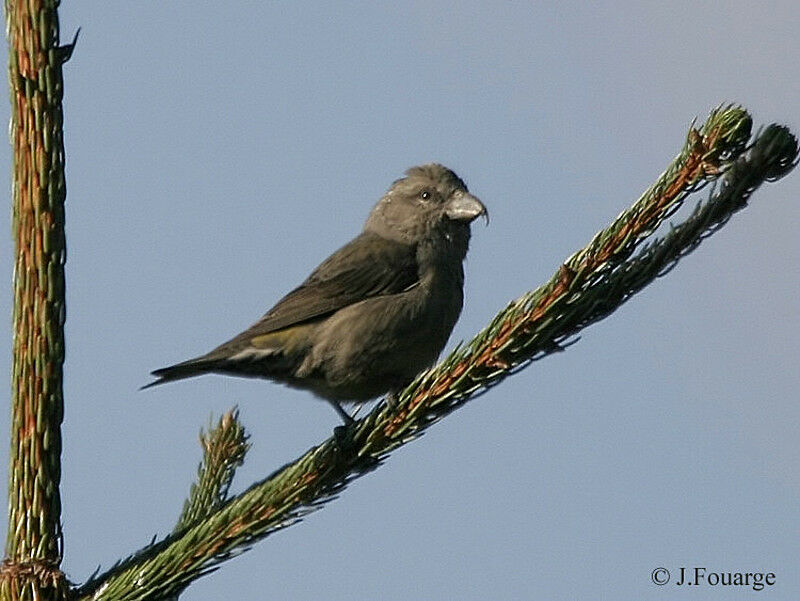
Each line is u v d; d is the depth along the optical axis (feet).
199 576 25.12
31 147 23.98
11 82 23.97
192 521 26.78
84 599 23.98
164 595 24.57
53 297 24.14
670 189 25.75
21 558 23.56
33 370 23.97
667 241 26.08
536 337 26.58
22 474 23.79
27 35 23.71
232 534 25.39
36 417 23.91
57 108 24.13
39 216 24.04
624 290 26.14
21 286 24.06
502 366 26.84
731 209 25.96
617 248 25.98
